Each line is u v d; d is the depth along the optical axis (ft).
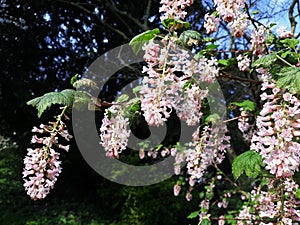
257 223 7.47
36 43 19.71
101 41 20.94
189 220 18.48
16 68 19.67
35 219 20.18
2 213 21.30
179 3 4.76
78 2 19.21
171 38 4.54
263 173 7.76
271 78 5.11
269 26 5.74
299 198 5.60
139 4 19.75
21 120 20.99
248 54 6.19
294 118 3.67
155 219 18.28
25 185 4.62
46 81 20.81
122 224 18.74
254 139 3.79
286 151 3.55
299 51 5.30
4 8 18.84
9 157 27.20
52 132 4.73
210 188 10.89
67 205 21.93
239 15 5.36
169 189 17.92
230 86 12.47
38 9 18.97
